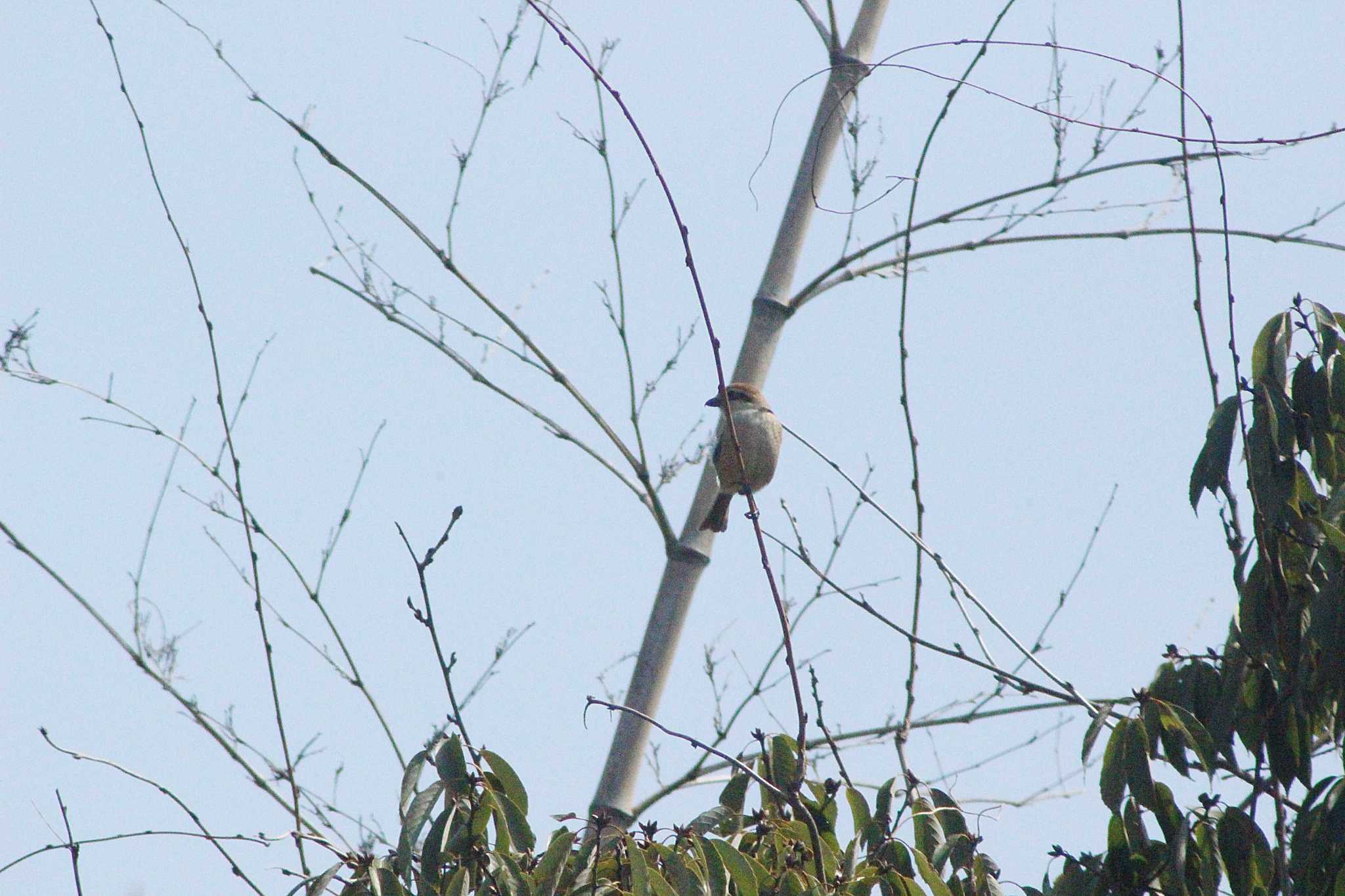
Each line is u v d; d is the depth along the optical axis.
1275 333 9.55
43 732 8.60
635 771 12.32
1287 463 9.24
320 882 8.20
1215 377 9.08
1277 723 9.05
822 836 8.93
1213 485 9.32
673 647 12.73
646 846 8.59
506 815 8.61
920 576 10.20
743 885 8.30
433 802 8.56
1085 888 9.15
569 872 8.59
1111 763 9.08
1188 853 9.03
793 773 9.43
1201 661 9.46
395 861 8.45
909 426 10.27
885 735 12.81
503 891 8.27
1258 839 8.85
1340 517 9.27
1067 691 9.75
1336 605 8.84
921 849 8.97
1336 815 8.69
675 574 12.88
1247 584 9.22
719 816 9.12
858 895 8.54
